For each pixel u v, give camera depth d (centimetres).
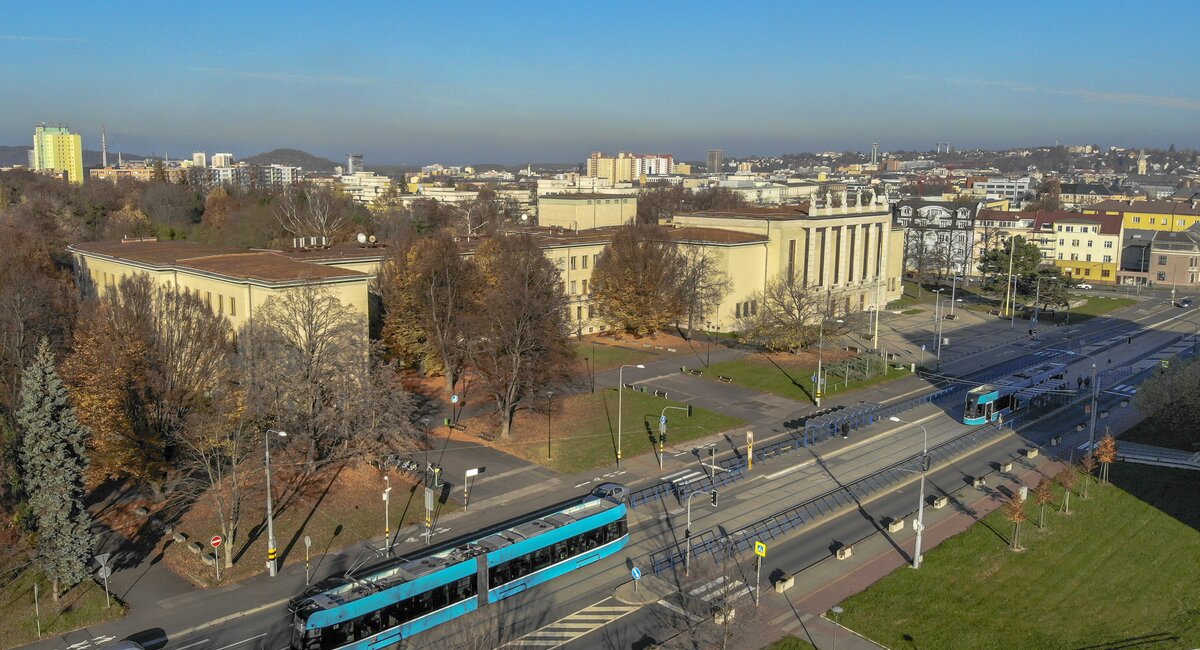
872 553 6125
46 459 5119
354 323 8281
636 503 7088
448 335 9981
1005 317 16550
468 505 6981
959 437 8975
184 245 11750
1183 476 7731
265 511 6556
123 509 6612
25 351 8450
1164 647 4925
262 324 7462
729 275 13750
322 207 17900
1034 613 5309
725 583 5081
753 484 7550
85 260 11431
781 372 11531
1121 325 15925
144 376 6612
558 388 10238
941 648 4900
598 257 14375
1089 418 9775
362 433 7131
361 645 4744
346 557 5994
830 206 15188
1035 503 7081
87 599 5269
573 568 5847
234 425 6656
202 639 4906
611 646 4884
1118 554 6159
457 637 4975
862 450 8519
